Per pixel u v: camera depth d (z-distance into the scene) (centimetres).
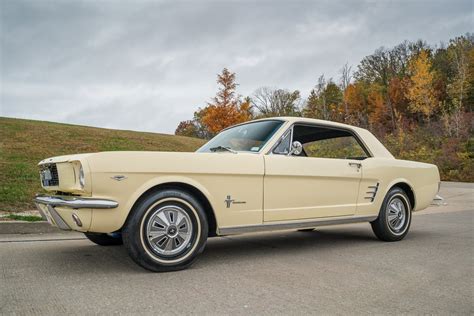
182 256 364
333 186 475
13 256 427
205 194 377
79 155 350
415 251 470
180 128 6938
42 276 342
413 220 810
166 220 359
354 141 535
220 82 2784
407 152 3581
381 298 291
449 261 415
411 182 565
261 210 413
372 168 518
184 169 365
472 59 4800
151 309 261
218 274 354
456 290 312
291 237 581
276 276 349
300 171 441
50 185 396
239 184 399
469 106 4509
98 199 329
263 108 5969
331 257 434
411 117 5147
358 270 374
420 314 260
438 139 3584
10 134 1936
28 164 1215
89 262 397
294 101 5978
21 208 722
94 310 258
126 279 333
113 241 487
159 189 361
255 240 552
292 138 457
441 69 5434
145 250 347
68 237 561
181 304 272
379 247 498
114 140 2261
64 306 266
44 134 2094
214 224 393
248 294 296
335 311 262
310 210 451
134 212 346
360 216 504
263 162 416
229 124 2733
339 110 5503
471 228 685
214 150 454
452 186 1955
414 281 337
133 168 343
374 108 5528
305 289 310
